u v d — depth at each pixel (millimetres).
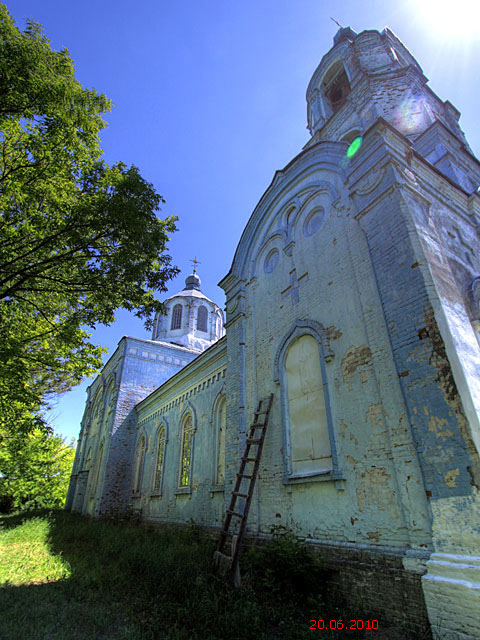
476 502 4441
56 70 7836
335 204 8430
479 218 8633
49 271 8562
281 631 4879
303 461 7562
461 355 5281
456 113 12188
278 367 8906
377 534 5648
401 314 5992
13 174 7766
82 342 10539
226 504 9508
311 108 14586
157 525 15086
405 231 6352
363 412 6426
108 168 8562
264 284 10609
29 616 5430
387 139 7395
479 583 4125
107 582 7172
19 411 10148
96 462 23047
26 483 28656
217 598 5422
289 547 6246
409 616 4812
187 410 15383
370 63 12273
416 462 5328
